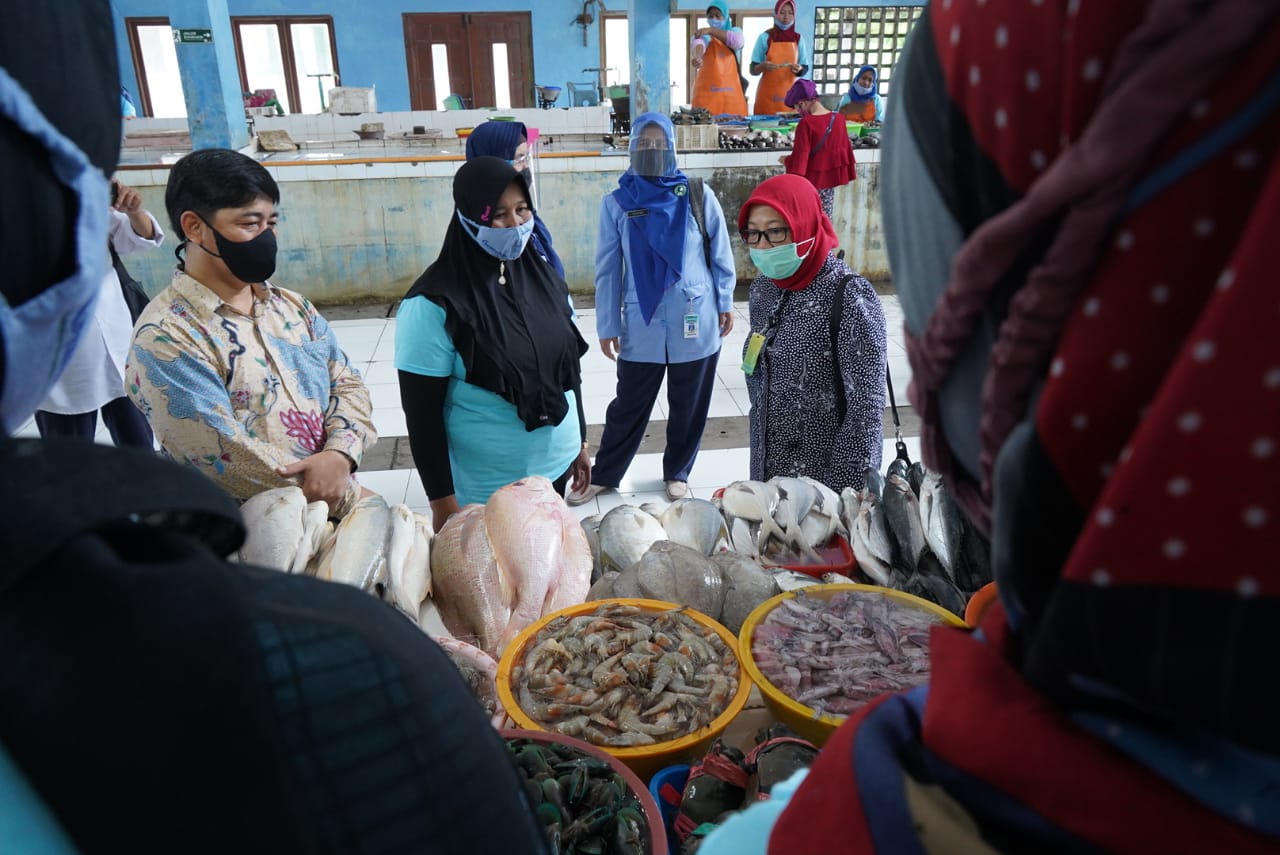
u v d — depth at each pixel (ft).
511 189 6.35
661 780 3.16
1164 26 0.71
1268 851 0.86
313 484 5.72
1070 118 0.83
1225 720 0.78
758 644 3.69
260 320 5.70
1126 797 0.92
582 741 3.12
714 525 4.98
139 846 0.89
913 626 3.76
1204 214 0.74
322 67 35.19
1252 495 0.72
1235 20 0.68
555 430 7.17
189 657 0.88
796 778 1.57
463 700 1.21
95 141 0.99
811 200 6.87
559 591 4.38
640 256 9.98
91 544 0.89
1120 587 0.81
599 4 34.47
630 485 11.41
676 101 35.40
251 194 5.27
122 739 0.86
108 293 8.95
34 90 0.89
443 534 4.56
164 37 33.09
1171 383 0.75
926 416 1.17
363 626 1.10
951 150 1.00
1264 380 0.70
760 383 7.44
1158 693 0.81
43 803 0.88
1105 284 0.81
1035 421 0.90
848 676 3.42
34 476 0.92
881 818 1.08
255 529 4.27
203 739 0.88
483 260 6.59
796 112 22.45
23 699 0.86
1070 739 0.97
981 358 1.02
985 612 1.31
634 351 10.34
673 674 3.50
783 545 5.16
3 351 0.88
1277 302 0.69
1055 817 0.95
